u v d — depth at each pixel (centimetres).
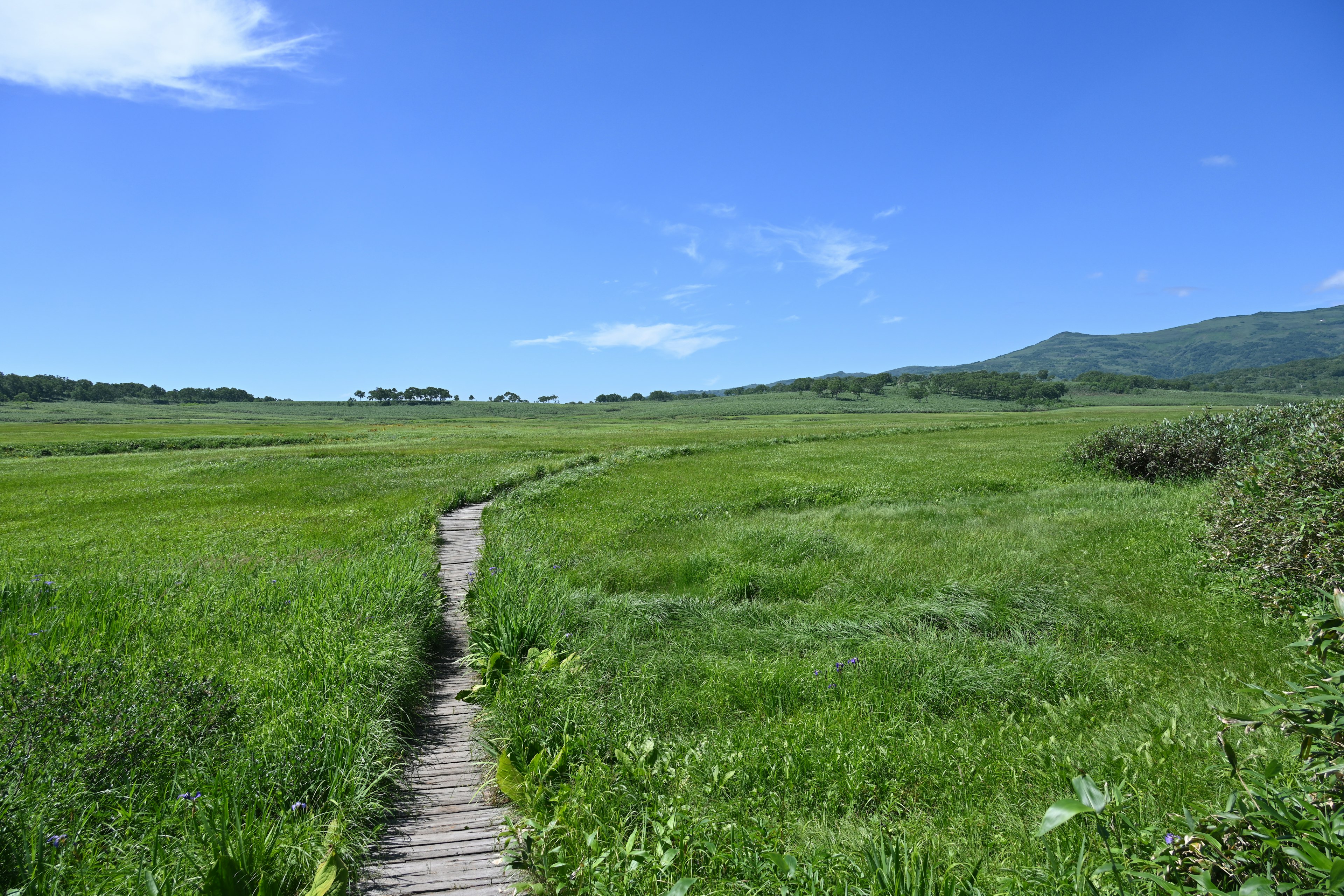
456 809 559
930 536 1533
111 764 530
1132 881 326
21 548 1698
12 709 588
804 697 711
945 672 737
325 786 531
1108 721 630
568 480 2888
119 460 4466
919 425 7119
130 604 995
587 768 552
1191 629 874
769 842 438
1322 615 315
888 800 513
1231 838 296
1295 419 2247
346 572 1131
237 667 739
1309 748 307
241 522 2078
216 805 471
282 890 421
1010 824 456
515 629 851
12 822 439
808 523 1747
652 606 1034
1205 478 2300
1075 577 1118
